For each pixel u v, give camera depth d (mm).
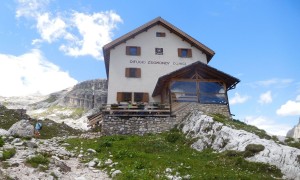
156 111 31000
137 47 39656
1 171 10828
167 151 22203
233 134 22250
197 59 40812
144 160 17516
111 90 37469
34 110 138625
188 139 25172
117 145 22953
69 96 138375
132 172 14414
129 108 31734
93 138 28203
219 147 22141
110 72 38094
